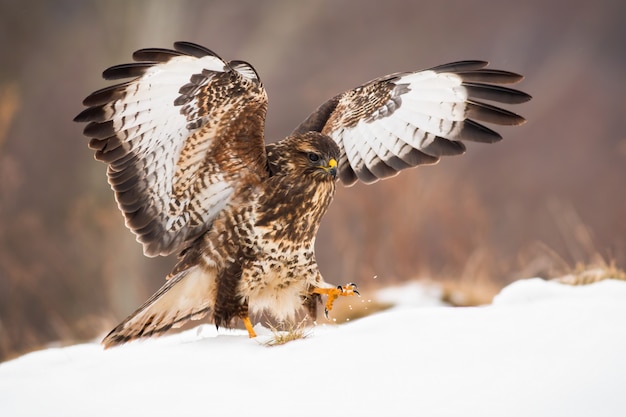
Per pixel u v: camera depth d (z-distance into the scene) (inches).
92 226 1242.0
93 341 666.8
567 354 299.6
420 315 372.5
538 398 274.4
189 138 401.4
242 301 413.4
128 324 400.8
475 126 457.1
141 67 375.2
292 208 414.9
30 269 1127.6
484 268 722.8
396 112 467.2
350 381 302.4
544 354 302.8
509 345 315.6
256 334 413.4
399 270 777.6
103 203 1263.5
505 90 447.8
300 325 391.5
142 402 297.9
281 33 1488.7
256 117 398.6
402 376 301.9
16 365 391.2
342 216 849.5
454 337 332.5
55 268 1182.3
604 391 271.3
